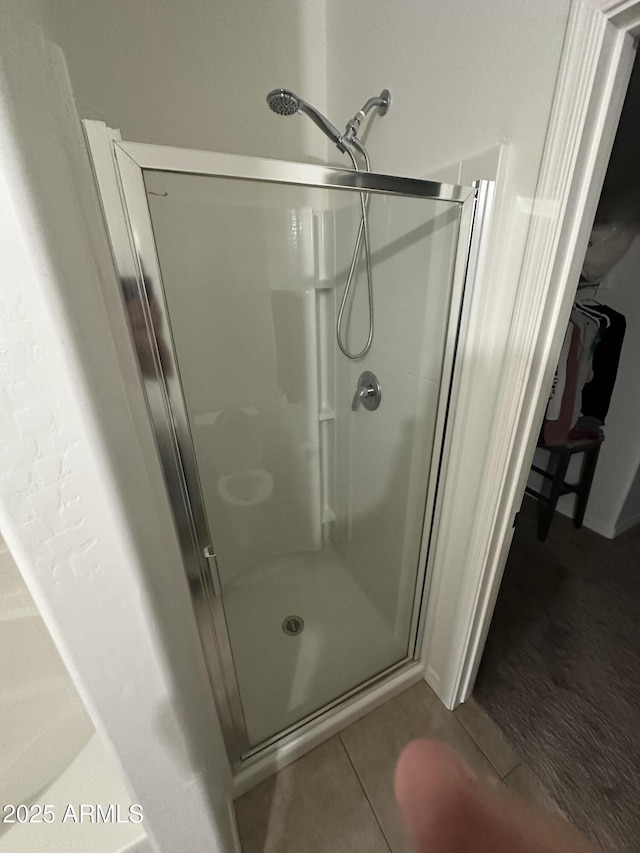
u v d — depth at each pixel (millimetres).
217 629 928
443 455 1062
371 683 1306
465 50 755
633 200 1671
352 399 1452
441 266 925
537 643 1525
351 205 1139
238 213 1163
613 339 1810
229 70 1094
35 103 374
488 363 872
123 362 606
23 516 410
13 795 717
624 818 1028
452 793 504
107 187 553
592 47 563
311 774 1123
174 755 646
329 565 1757
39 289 347
